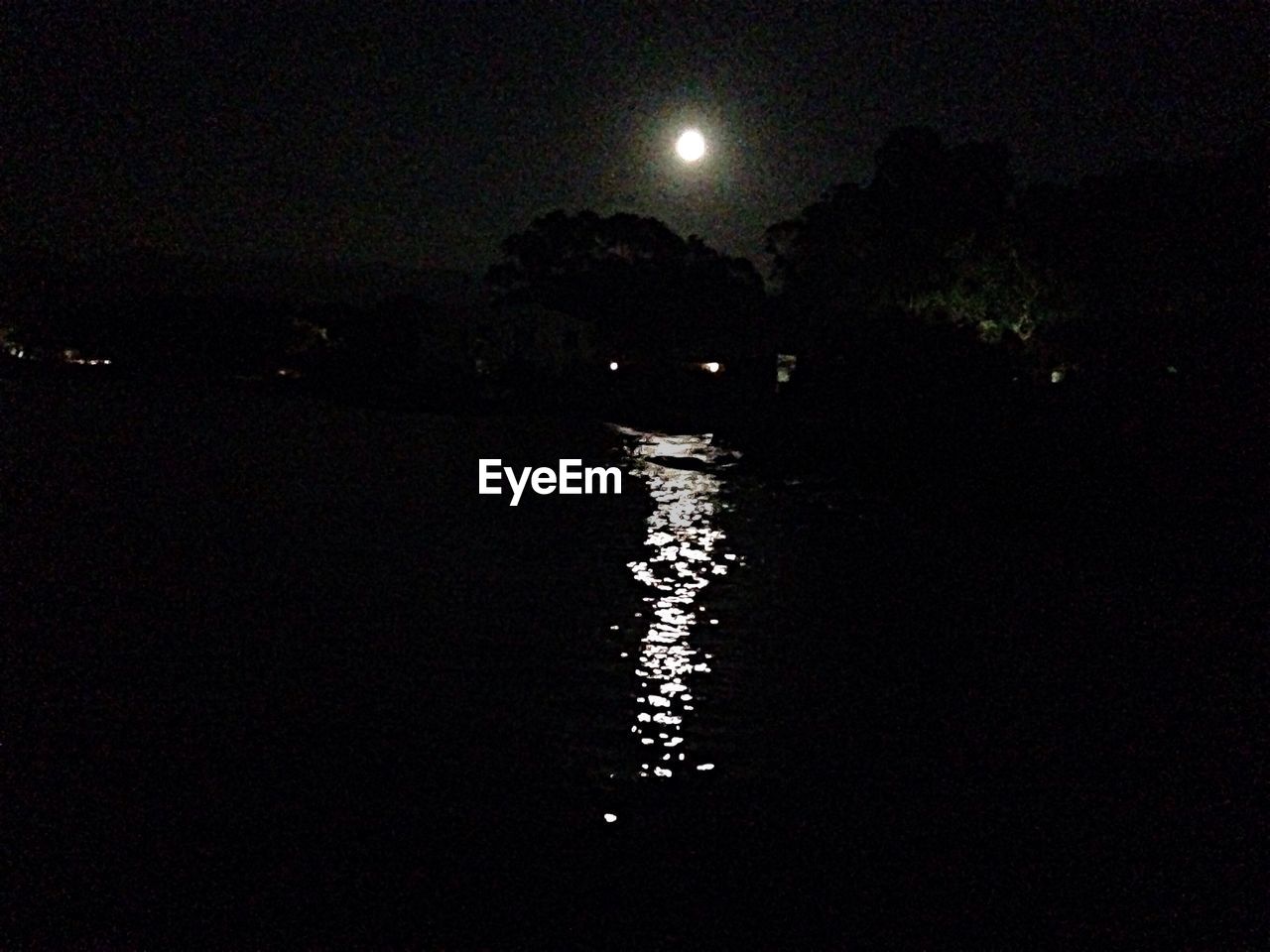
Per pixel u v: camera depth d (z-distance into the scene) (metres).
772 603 13.94
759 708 9.92
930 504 22.33
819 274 49.75
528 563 16.34
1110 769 8.59
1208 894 6.82
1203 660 11.46
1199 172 31.67
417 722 9.38
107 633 12.03
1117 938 6.35
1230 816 7.80
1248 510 19.86
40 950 6.05
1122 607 13.77
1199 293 32.09
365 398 54.44
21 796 7.87
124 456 29.83
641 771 8.45
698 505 22.84
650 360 70.88
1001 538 18.67
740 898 6.68
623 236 73.81
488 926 6.37
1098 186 33.31
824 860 7.16
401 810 7.73
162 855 7.09
